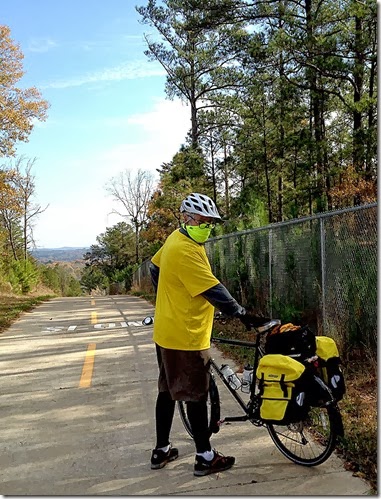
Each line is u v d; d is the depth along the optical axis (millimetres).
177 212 32031
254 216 13469
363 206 6137
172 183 30734
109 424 5141
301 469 3957
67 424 5180
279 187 27109
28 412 5605
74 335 10930
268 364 3846
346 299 6891
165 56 31016
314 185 19688
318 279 7824
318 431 4305
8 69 27500
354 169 16734
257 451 4328
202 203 3895
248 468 4020
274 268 9852
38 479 3984
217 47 23641
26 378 7117
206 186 32562
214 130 32219
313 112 22500
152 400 5891
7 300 22703
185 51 30828
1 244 39094
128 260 75812
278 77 20484
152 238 37906
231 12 20578
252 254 11234
